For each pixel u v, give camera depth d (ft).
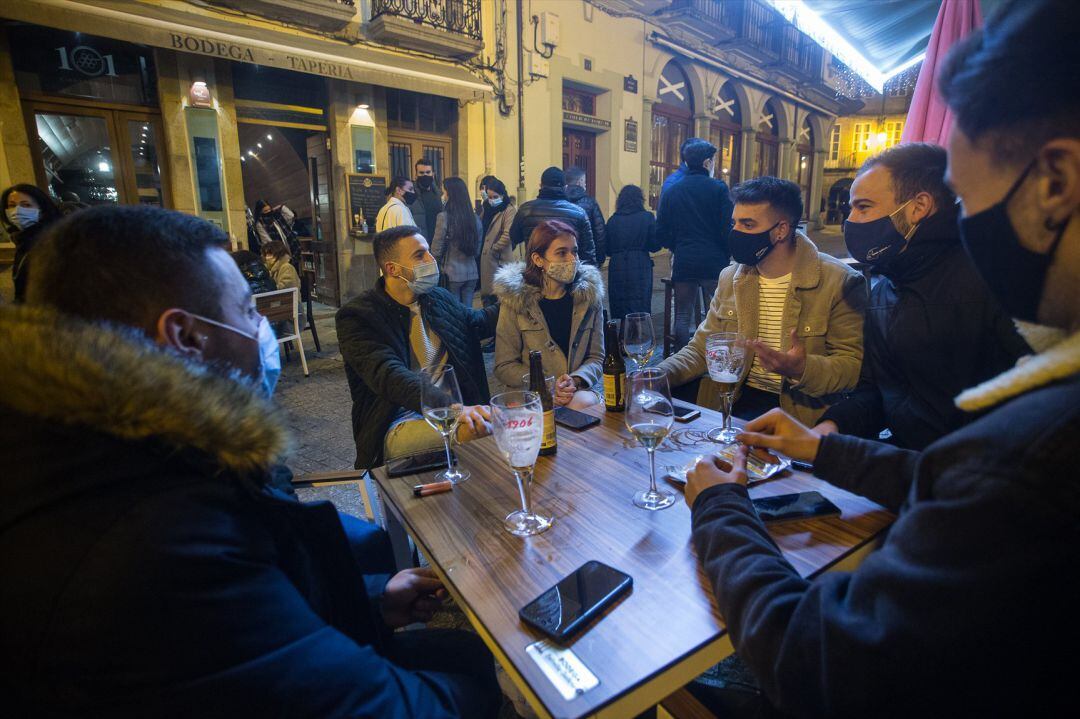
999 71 1.62
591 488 4.31
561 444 5.21
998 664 1.62
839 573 2.20
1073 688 1.61
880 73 14.47
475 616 3.01
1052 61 1.53
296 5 19.49
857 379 6.08
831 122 58.59
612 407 5.99
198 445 2.29
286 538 2.78
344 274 24.72
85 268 2.39
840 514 3.74
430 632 4.10
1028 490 1.51
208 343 2.72
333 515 3.10
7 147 16.70
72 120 18.10
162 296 2.51
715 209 14.51
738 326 7.13
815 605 2.07
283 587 2.42
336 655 2.43
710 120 38.99
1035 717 1.65
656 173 36.76
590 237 15.70
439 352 7.73
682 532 3.66
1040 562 1.51
